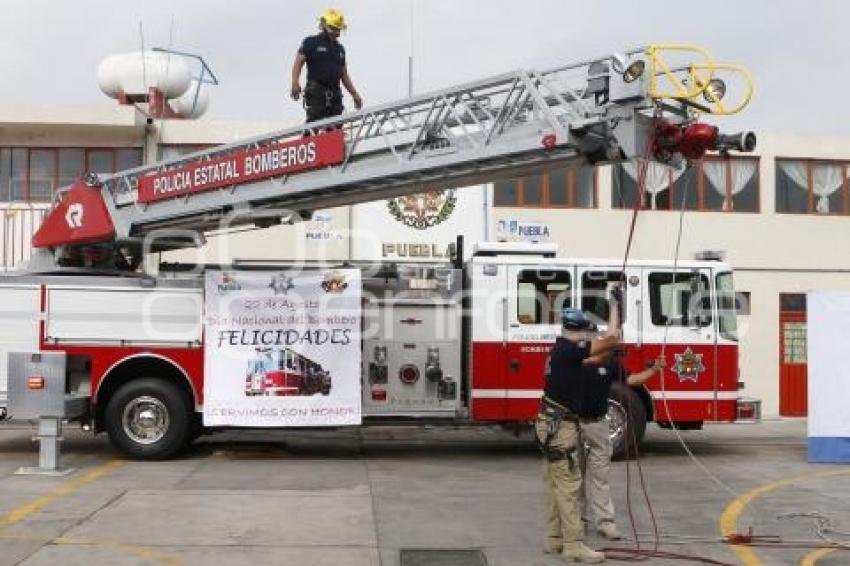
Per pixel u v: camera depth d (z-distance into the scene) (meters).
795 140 18.83
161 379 11.16
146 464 10.77
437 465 10.99
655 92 8.05
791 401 18.45
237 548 6.78
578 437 6.76
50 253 11.93
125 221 11.52
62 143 17.77
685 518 8.10
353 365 11.18
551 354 6.81
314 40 10.91
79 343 11.05
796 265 18.70
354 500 8.61
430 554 6.70
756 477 10.34
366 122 9.81
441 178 9.53
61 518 7.67
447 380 11.44
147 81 18.89
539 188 18.02
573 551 6.54
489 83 9.04
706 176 18.58
